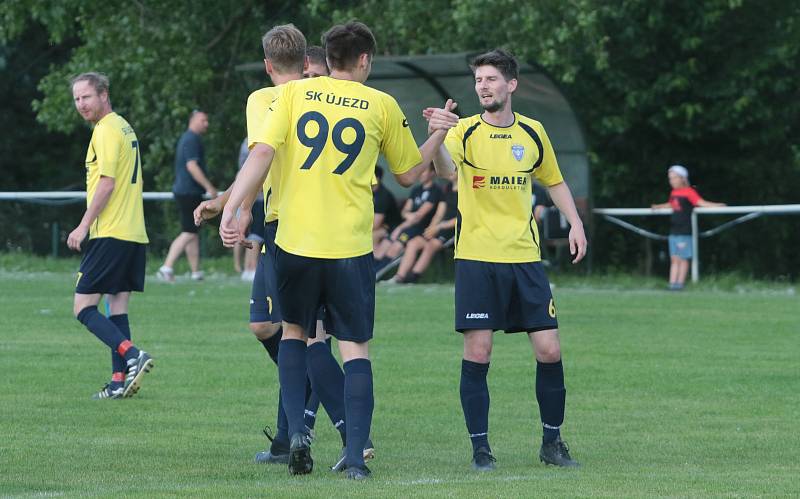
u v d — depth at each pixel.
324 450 28.06
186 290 66.94
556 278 79.69
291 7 99.06
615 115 96.69
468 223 26.45
